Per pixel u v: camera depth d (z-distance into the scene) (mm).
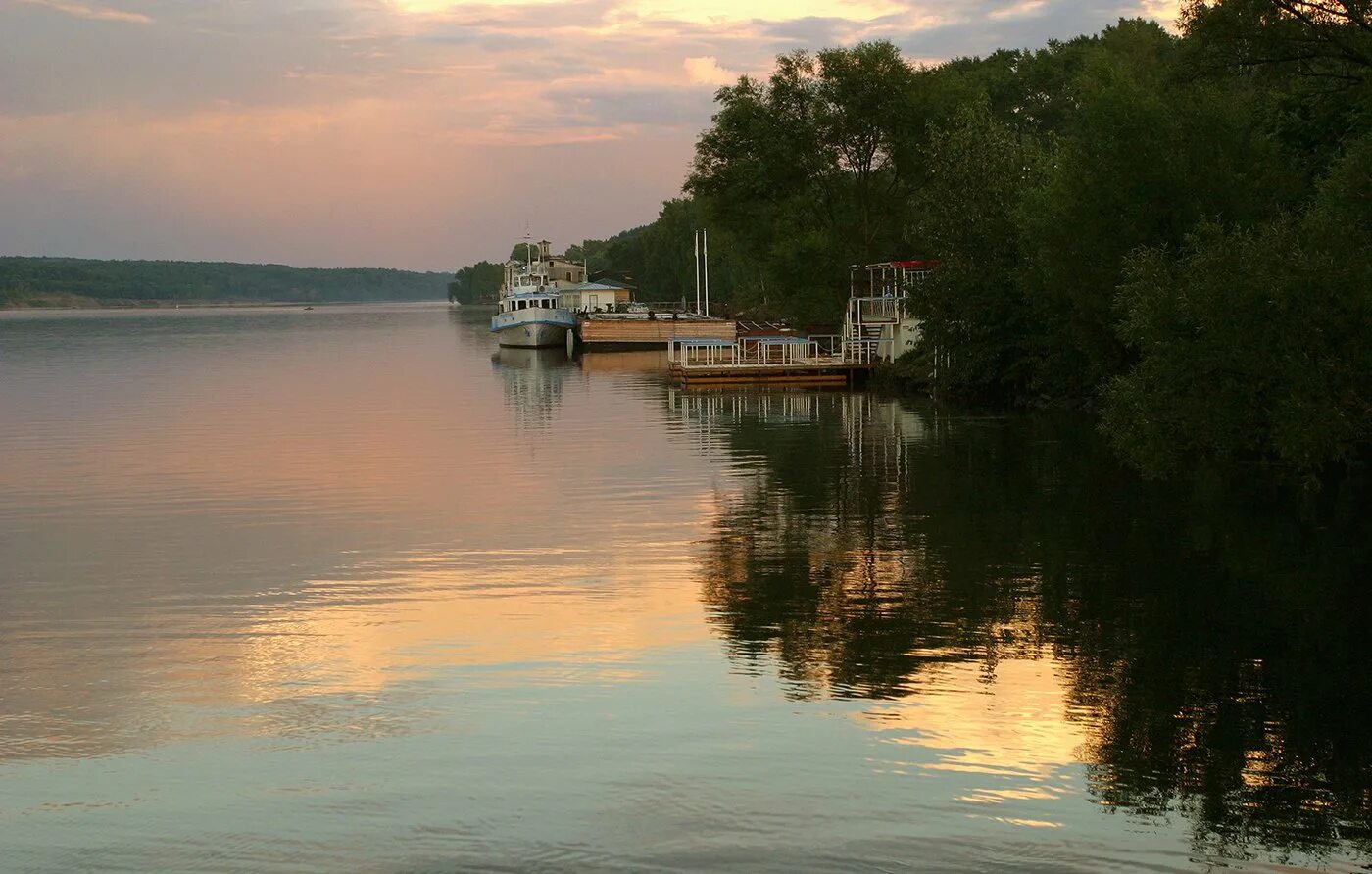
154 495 30109
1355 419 23578
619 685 15203
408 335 144125
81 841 11320
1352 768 12477
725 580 20406
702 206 95375
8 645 17297
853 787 12133
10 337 146750
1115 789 12062
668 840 11180
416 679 15570
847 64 73812
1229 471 29422
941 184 52719
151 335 152500
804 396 55031
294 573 21438
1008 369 49688
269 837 11352
